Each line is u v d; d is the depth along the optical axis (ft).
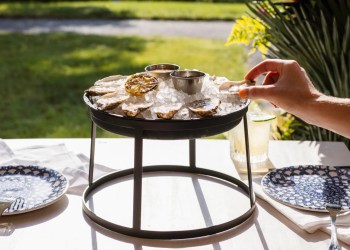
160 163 5.12
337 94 6.64
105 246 3.79
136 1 35.35
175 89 4.24
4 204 4.11
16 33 26.00
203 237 3.92
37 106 16.53
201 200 4.45
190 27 27.32
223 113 3.97
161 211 4.27
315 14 6.82
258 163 5.09
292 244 3.84
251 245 3.83
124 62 21.12
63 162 5.06
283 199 4.30
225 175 4.78
